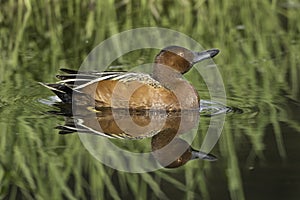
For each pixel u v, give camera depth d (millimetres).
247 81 15047
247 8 20750
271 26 19578
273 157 10703
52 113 13172
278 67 16094
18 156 11055
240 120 12477
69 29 19328
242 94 14102
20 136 11836
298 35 18844
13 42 18422
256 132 11750
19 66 16344
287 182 9852
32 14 20375
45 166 10734
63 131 12117
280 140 11336
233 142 11383
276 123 12180
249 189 9734
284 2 21344
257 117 12578
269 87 14523
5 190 10211
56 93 13727
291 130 11773
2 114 13016
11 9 20344
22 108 13414
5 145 11461
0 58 17047
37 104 13703
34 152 11188
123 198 9906
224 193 9750
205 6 20875
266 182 9906
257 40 18422
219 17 20125
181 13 20484
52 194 10086
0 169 10680
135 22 19672
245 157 10758
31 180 10445
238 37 18672
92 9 20531
